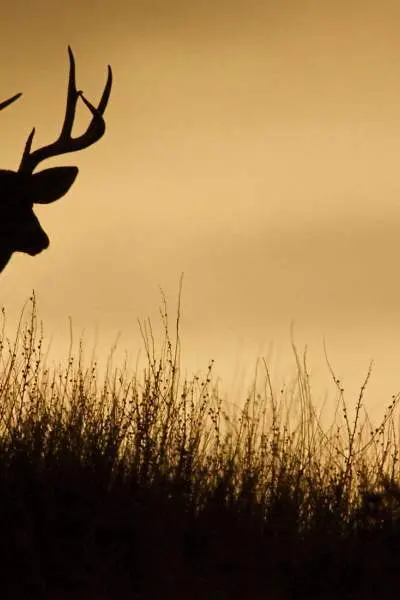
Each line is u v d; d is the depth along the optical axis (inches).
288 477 1256.2
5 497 1134.4
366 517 1198.3
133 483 1213.7
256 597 1108.5
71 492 1169.4
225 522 1197.7
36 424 1262.3
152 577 1102.4
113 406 1290.6
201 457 1277.1
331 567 1159.6
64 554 1107.9
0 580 1077.1
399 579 1147.9
